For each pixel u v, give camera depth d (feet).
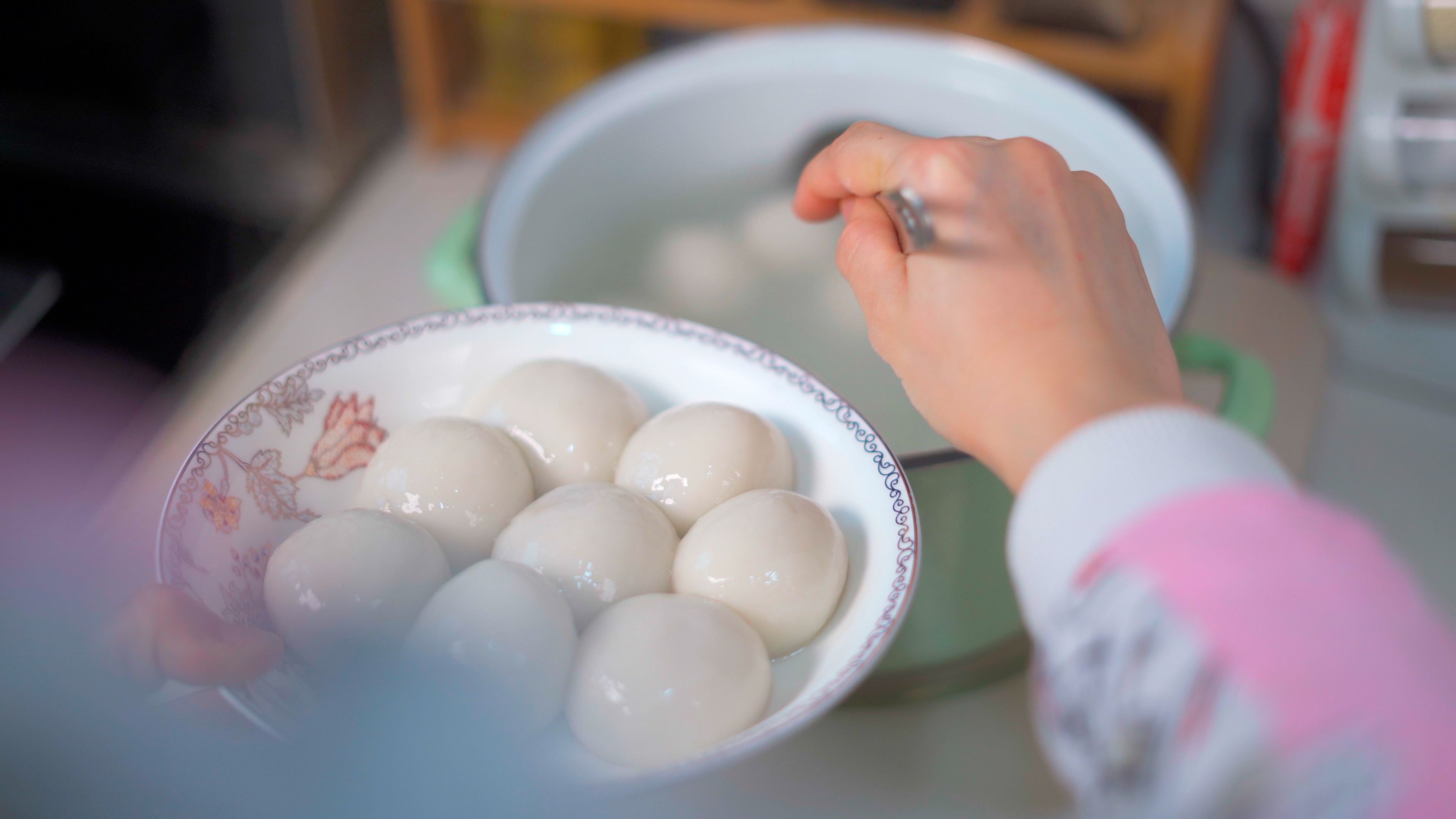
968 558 2.02
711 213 2.60
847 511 1.75
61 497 3.34
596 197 2.53
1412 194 2.63
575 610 1.66
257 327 3.04
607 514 1.69
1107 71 3.19
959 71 2.50
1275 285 3.10
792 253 2.43
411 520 1.71
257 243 4.28
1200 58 3.09
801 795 2.16
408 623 1.62
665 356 1.85
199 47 4.16
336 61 4.18
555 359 1.84
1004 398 1.57
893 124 2.57
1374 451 2.81
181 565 1.59
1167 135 3.41
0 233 4.24
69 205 4.39
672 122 2.57
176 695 1.90
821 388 1.78
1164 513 1.35
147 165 4.50
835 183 1.83
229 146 4.45
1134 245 1.66
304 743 1.55
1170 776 1.30
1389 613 1.28
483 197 2.29
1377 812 1.24
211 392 2.80
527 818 1.55
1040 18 3.23
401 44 4.37
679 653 1.59
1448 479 2.74
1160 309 2.02
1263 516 1.33
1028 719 2.25
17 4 4.15
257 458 1.70
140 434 3.37
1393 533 2.62
